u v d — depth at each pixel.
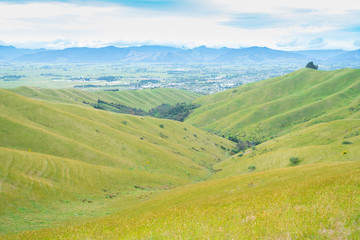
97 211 55.53
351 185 20.17
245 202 22.94
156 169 131.38
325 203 14.76
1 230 38.09
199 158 194.75
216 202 28.78
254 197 25.58
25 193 54.00
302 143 161.38
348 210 12.59
